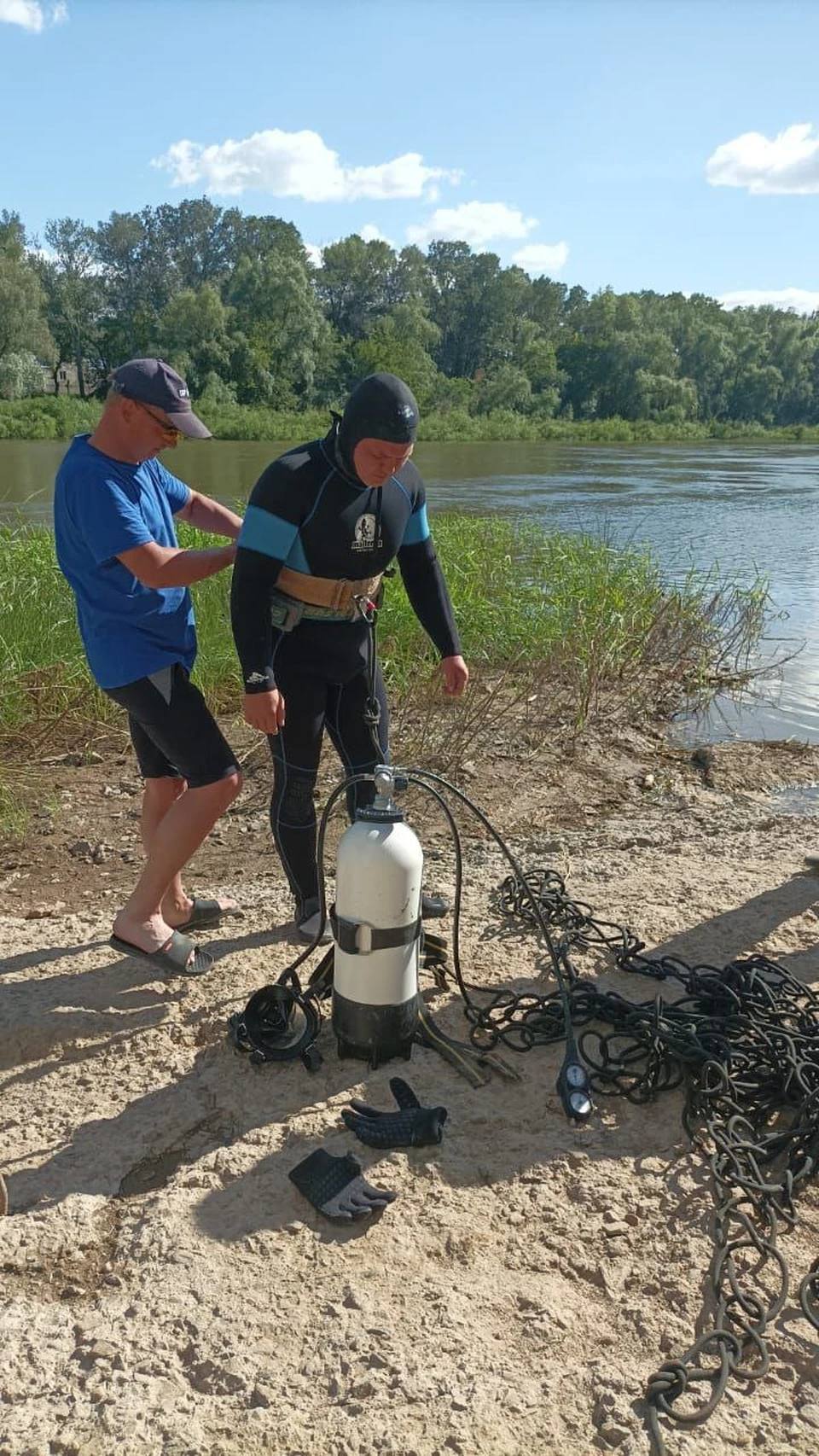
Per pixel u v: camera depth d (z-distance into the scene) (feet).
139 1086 9.42
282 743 11.39
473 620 26.86
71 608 24.35
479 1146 8.65
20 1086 9.46
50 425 186.70
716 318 463.83
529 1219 7.88
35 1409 6.31
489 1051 9.90
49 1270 7.46
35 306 260.42
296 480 10.35
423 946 11.30
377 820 9.26
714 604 32.96
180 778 11.78
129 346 307.37
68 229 342.44
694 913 12.68
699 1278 7.37
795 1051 9.32
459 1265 7.44
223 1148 8.52
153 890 10.88
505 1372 6.58
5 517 52.29
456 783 18.52
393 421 9.80
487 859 14.70
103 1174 8.38
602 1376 6.56
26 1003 10.60
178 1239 7.57
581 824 16.70
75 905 13.53
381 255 395.14
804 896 13.15
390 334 329.11
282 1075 9.51
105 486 9.86
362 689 11.72
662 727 22.68
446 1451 6.07
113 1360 6.63
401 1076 9.52
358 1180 7.98
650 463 129.08
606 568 33.19
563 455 149.38
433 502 68.54
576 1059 9.39
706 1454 6.10
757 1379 6.60
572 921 12.26
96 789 17.76
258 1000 9.89
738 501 73.36
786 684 26.48
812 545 50.39
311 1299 7.09
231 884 14.15
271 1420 6.23
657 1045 9.42
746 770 19.71
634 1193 8.14
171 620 10.42
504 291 406.62
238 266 328.08
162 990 10.89
